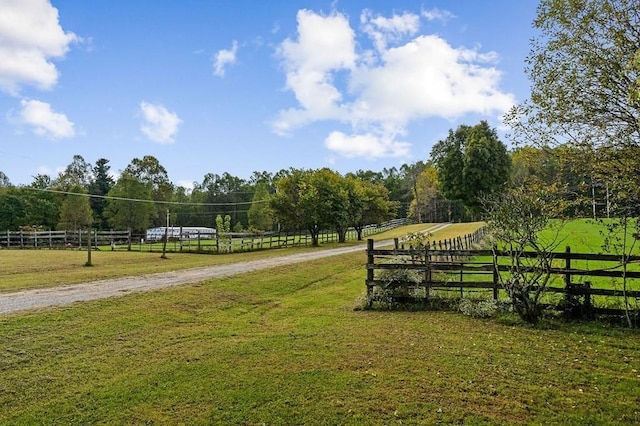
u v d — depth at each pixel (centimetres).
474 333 922
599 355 769
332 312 1195
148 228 7456
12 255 3011
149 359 775
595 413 544
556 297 1063
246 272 2030
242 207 10969
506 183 1270
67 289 1481
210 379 665
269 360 751
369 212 5878
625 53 856
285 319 1134
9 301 1246
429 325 998
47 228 6644
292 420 531
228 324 1079
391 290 1215
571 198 1002
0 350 806
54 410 571
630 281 1400
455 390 612
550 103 945
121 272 2005
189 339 919
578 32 901
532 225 998
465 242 2284
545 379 654
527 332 928
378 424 518
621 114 898
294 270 2161
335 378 659
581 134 940
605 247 1041
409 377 661
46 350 820
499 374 674
